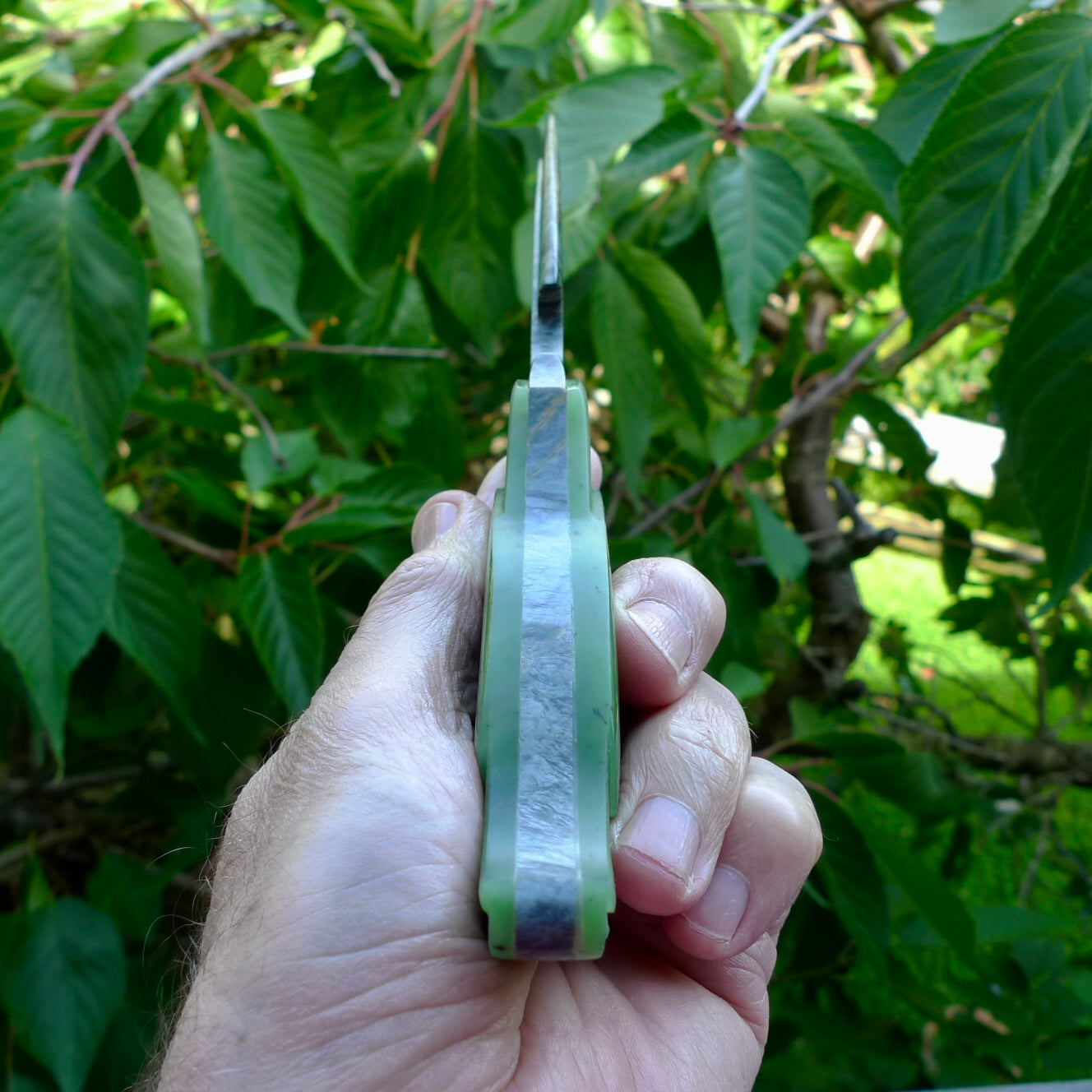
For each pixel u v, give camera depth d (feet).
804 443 2.31
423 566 0.84
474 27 1.57
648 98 1.31
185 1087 0.71
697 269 1.85
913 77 1.36
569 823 0.58
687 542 2.11
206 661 1.80
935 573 6.50
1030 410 1.02
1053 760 2.56
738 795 0.78
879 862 1.56
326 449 2.48
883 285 2.10
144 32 1.59
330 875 0.72
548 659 0.62
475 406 2.48
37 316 1.18
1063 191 1.14
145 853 2.52
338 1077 0.71
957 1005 2.22
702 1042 0.90
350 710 0.77
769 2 2.33
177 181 2.10
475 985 0.72
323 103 1.86
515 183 1.69
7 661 1.59
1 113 1.35
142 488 2.08
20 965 1.65
